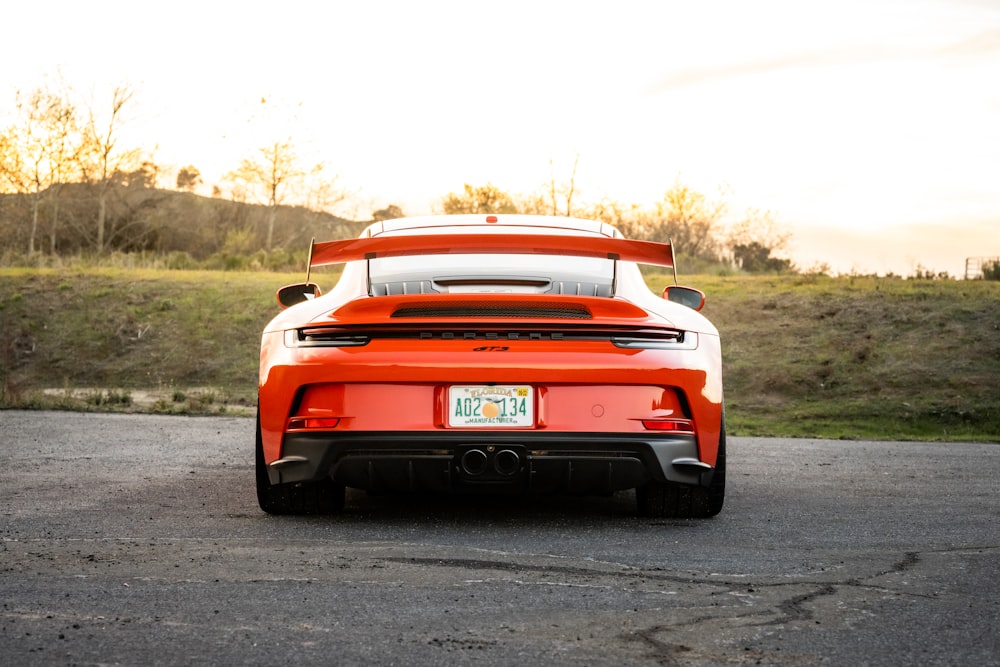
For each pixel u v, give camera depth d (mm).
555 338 4215
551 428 4184
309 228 29188
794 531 4371
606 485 4293
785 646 2680
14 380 14039
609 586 3303
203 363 14461
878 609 3047
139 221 28312
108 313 16172
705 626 2852
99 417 9852
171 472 6180
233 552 3791
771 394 12414
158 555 3730
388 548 3885
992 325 13883
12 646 2615
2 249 25656
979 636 2781
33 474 6059
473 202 26781
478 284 4645
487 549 3889
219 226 29188
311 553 3781
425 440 4160
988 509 5051
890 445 8797
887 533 4332
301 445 4277
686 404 4285
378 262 4859
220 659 2527
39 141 26688
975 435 10531
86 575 3398
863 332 14023
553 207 26188
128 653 2566
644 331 4266
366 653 2582
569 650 2623
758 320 14859
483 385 4184
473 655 2574
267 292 17031
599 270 4812
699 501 4625
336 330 4266
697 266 21391
